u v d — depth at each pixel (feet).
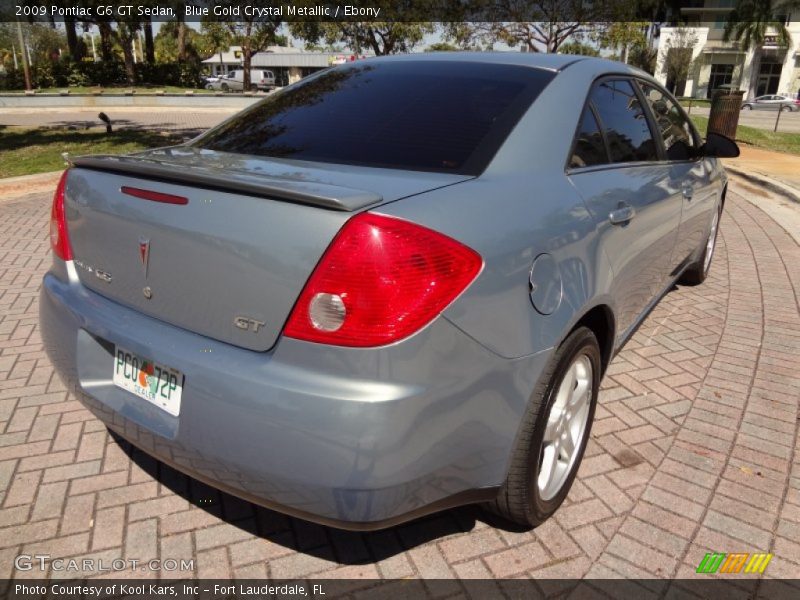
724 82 194.29
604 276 8.10
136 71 115.75
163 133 52.70
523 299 6.52
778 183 32.24
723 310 15.49
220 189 6.24
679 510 8.28
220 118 72.95
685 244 13.38
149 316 6.88
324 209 5.73
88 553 7.41
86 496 8.32
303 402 5.63
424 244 5.73
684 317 15.01
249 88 119.24
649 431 10.10
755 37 180.86
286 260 5.76
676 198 11.36
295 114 8.91
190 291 6.40
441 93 8.54
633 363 12.53
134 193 6.88
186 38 146.72
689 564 7.39
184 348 6.36
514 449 6.85
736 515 8.21
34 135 49.88
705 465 9.23
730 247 21.53
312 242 5.69
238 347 6.14
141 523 7.89
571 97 8.64
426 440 5.82
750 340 13.71
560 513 8.18
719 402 11.03
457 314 5.84
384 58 10.34
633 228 9.16
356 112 8.51
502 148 7.43
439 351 5.77
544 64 9.20
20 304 14.88
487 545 7.62
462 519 8.04
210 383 6.06
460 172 7.05
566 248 7.25
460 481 6.37
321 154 7.72
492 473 6.69
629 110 10.41
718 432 10.09
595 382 8.47
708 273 18.49
